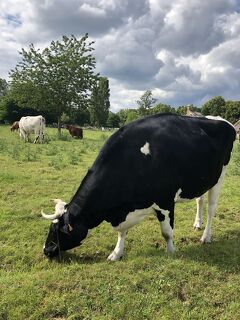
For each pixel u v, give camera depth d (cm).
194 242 288
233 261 242
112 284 201
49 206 369
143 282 205
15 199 390
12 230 300
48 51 1523
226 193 447
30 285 198
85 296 190
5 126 2431
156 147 235
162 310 183
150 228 311
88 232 246
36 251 263
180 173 243
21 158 649
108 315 177
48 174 520
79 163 634
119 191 234
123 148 235
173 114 261
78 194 238
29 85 1522
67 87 1551
